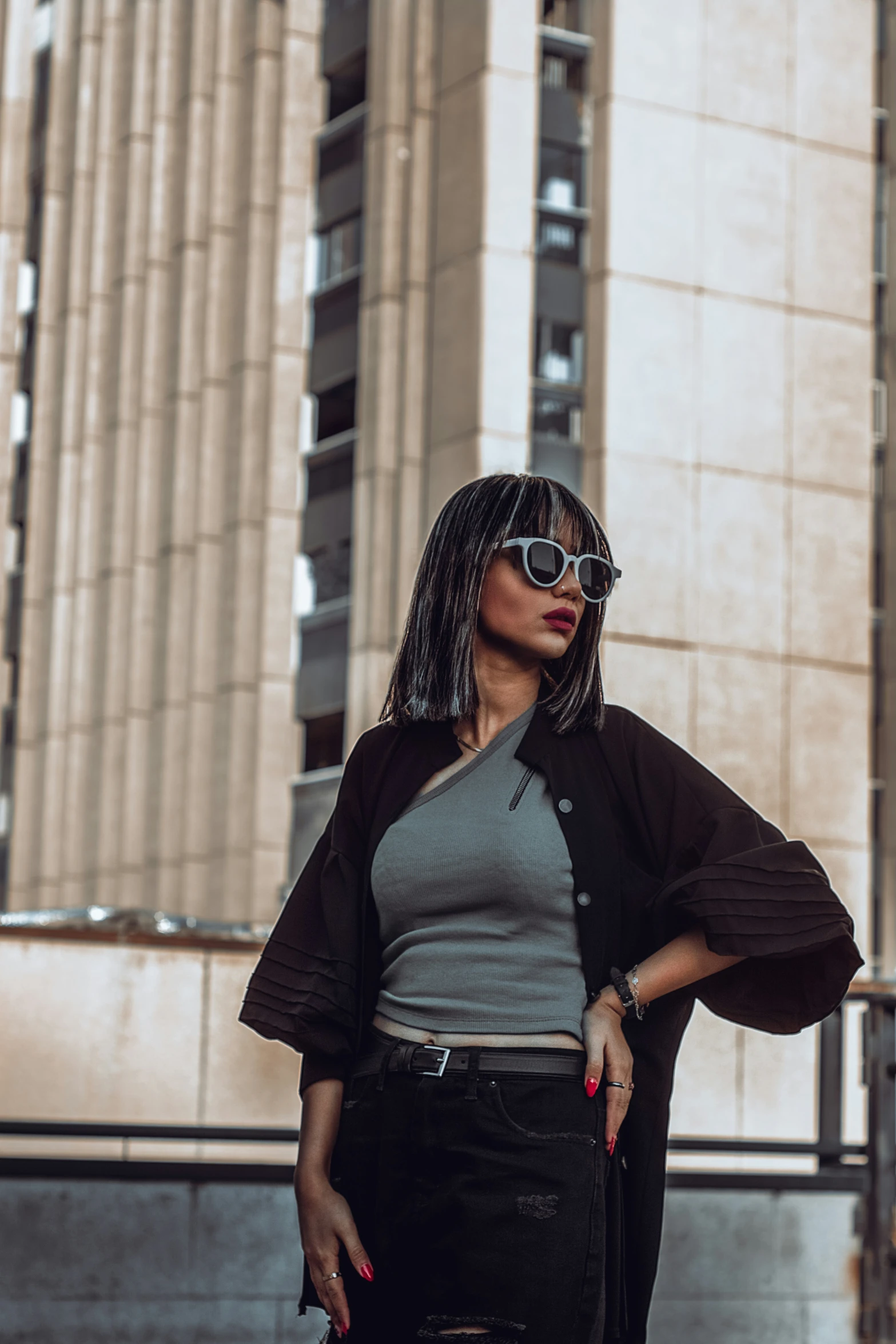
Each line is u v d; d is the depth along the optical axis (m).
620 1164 2.21
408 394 19.92
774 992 2.22
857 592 20.02
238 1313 5.83
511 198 19.34
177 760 25.50
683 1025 2.28
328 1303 2.22
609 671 18.45
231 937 6.93
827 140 20.72
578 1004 2.18
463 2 19.95
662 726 18.64
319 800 23.23
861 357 20.53
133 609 27.16
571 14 20.23
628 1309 2.21
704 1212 6.37
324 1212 2.23
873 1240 6.17
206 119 26.47
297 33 25.19
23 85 28.00
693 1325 6.29
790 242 20.31
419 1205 2.16
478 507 2.33
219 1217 5.86
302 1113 2.33
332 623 23.48
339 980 2.31
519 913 2.21
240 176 25.59
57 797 29.61
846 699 19.73
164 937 6.81
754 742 19.14
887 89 22.62
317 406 24.39
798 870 2.16
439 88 20.25
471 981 2.19
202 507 25.30
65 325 30.73
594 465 19.03
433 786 2.32
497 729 2.33
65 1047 6.63
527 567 2.26
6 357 28.03
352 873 2.37
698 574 19.16
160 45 28.09
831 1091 6.55
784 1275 6.42
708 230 19.86
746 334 19.86
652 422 19.19
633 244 19.41
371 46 21.69
